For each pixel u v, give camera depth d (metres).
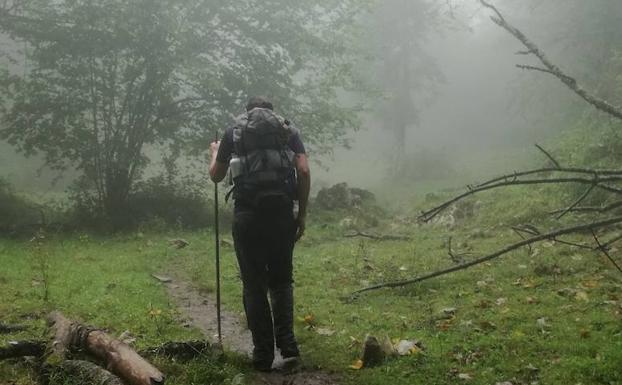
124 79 14.23
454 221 12.86
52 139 14.20
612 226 9.38
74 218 14.02
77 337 4.41
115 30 13.46
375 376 4.36
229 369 4.38
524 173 6.48
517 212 11.78
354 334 5.43
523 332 5.12
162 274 8.56
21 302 6.32
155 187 15.60
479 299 6.40
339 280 7.77
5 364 4.16
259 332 4.59
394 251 9.89
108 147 14.46
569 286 6.59
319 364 4.71
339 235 12.78
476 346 4.83
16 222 13.60
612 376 4.05
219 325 5.17
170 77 14.89
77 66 14.21
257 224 4.55
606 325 5.11
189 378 4.16
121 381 3.83
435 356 4.67
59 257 9.59
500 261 8.26
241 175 4.54
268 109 4.79
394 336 5.29
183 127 15.69
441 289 7.01
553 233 6.09
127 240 12.08
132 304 6.36
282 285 4.80
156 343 5.01
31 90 14.27
